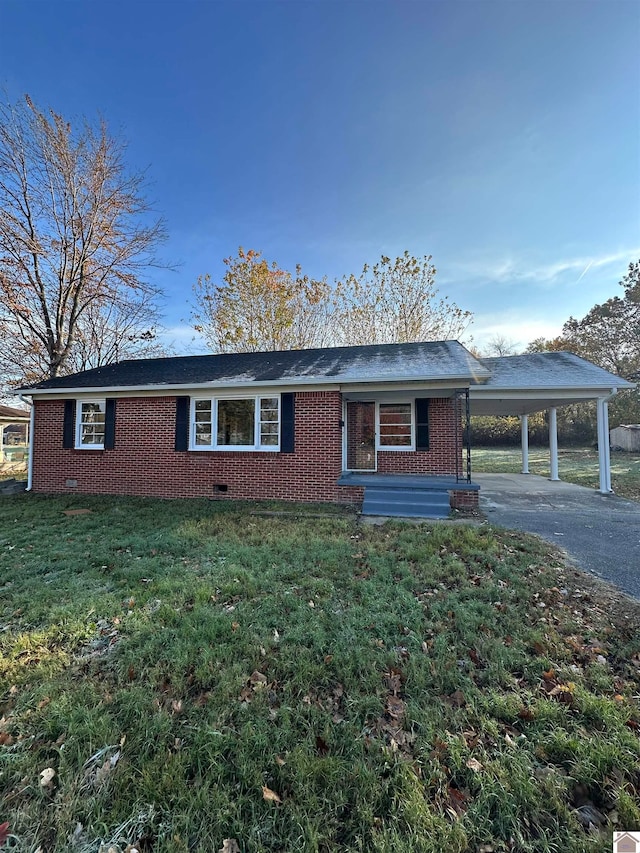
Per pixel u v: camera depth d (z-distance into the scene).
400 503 8.14
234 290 23.11
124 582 4.30
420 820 1.70
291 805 1.77
